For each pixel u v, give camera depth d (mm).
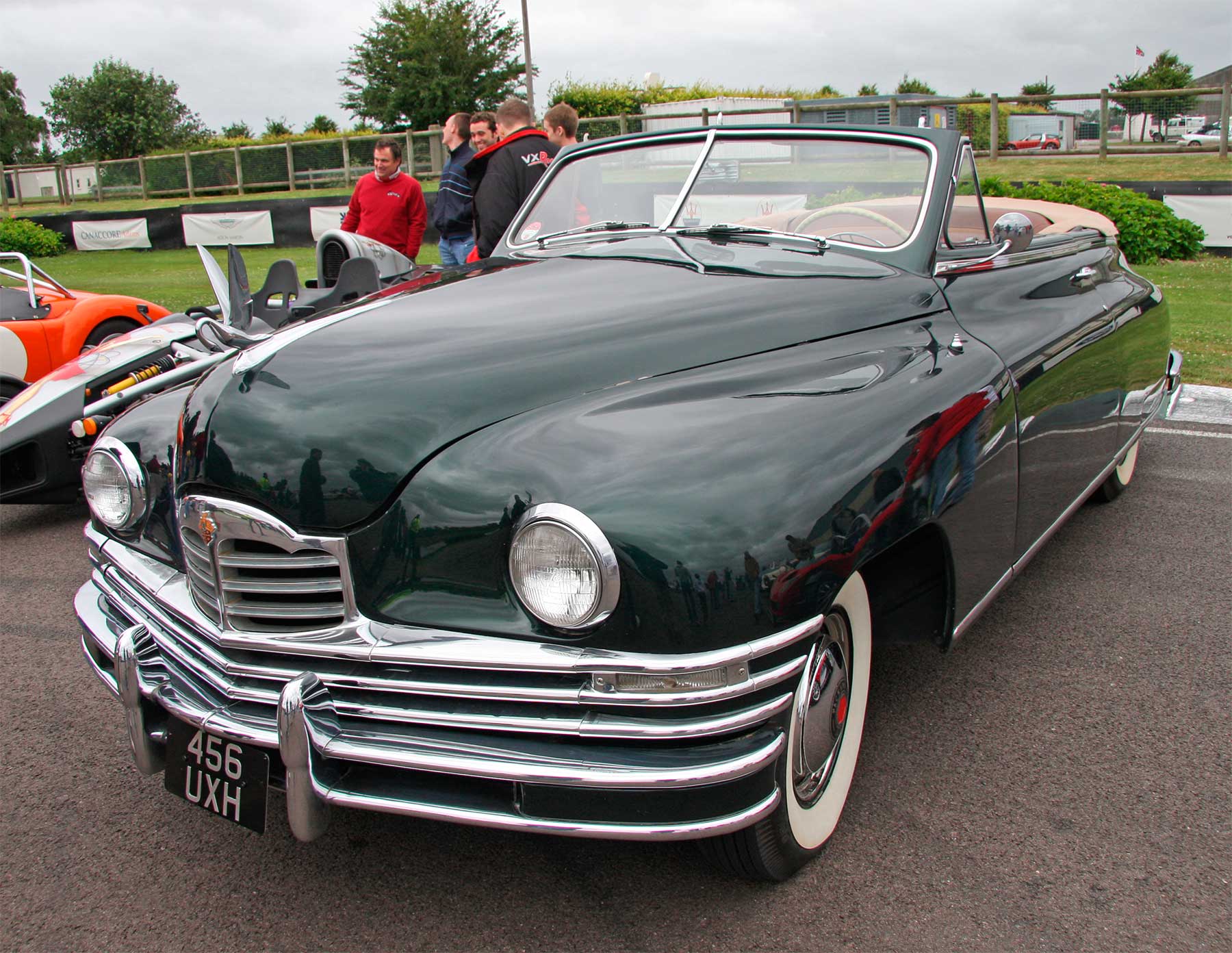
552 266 2918
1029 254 3406
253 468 1966
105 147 54406
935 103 20141
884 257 2963
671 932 2020
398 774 1864
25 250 20250
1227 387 6473
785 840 2014
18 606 3797
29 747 2787
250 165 26578
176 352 4891
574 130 6891
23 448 4469
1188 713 2801
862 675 2279
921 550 2467
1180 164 17719
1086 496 3498
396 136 24828
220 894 2178
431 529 1854
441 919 2080
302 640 1917
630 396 2121
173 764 2102
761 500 1791
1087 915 2025
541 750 1763
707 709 1749
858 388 2221
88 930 2072
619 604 1709
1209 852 2213
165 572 2297
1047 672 3049
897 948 1952
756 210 3248
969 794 2443
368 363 2125
